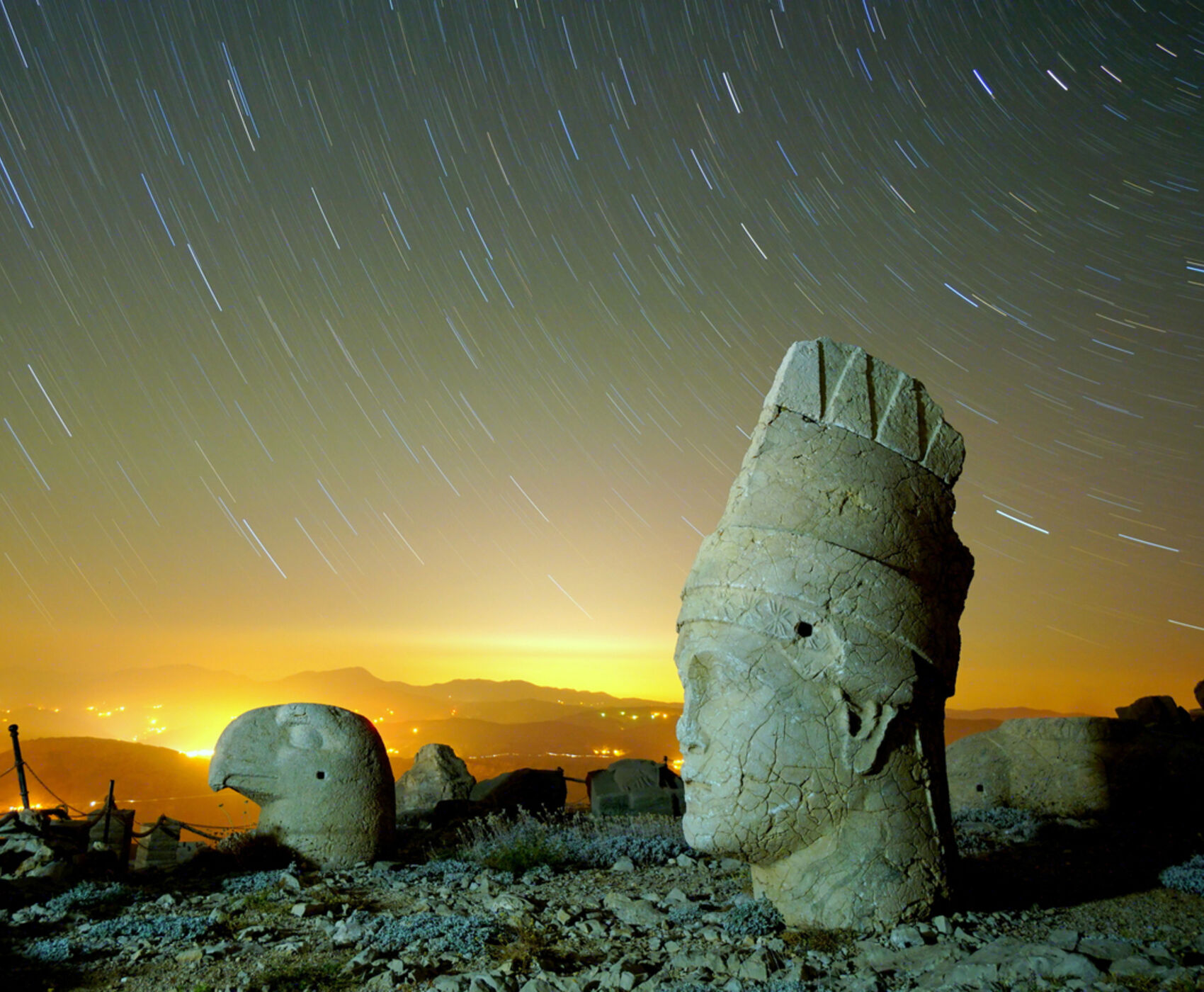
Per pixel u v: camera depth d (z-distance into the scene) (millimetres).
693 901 7727
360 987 5836
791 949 6016
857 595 6535
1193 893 7363
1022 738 12031
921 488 6992
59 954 6621
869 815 6410
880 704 6457
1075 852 8906
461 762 15820
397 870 9672
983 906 6910
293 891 8523
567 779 15328
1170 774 11008
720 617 6695
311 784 9945
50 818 10633
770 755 6379
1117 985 5184
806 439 6953
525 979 5832
